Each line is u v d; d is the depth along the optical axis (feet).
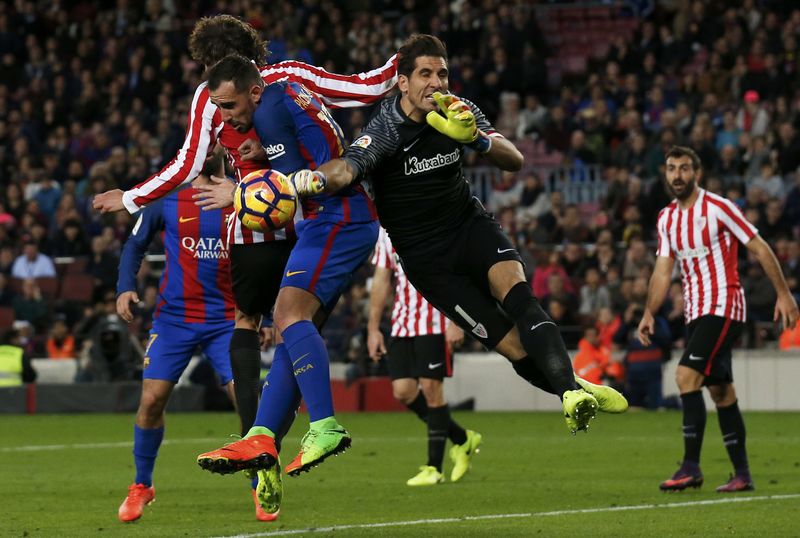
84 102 317.42
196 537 74.79
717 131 269.64
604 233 236.22
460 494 100.12
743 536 74.23
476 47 316.19
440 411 110.52
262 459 66.74
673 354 219.61
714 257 101.86
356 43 319.06
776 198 231.09
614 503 92.43
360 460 133.69
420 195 70.28
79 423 198.70
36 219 273.75
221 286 88.28
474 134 65.41
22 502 95.86
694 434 101.19
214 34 76.28
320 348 68.39
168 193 75.05
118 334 227.61
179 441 158.61
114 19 353.72
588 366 217.15
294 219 71.72
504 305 68.59
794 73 279.90
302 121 69.77
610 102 289.33
